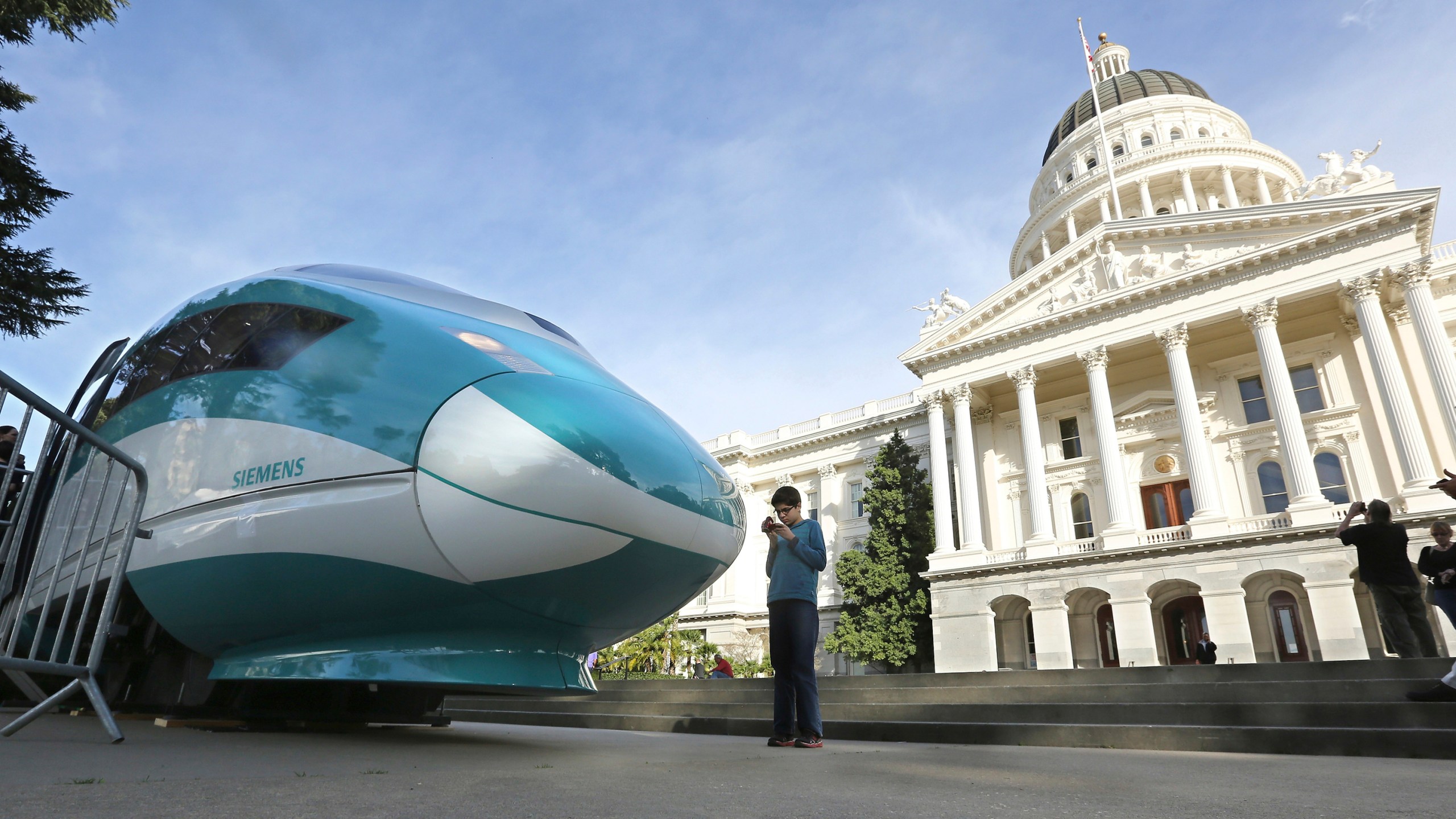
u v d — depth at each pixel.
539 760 3.69
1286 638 27.00
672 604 5.16
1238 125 55.97
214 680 5.02
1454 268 29.28
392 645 4.64
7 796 1.91
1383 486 27.17
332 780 2.43
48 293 14.42
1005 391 36.31
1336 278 27.28
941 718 9.38
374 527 4.39
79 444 6.11
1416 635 9.20
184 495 4.95
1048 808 2.35
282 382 4.92
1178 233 31.00
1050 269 33.47
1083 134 57.38
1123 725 7.50
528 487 4.33
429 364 4.70
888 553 35.59
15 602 6.19
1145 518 31.80
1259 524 26.86
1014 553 31.14
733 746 5.39
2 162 13.55
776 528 5.19
